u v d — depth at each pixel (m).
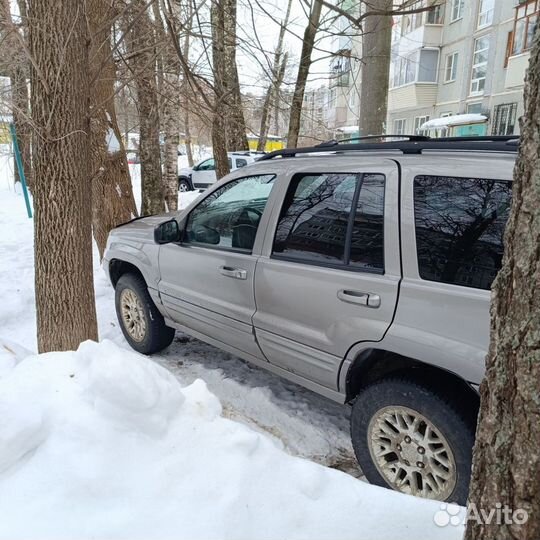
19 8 3.58
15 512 1.45
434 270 2.15
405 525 1.57
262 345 3.00
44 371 2.01
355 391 2.59
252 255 3.01
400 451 2.29
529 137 1.01
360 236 2.45
